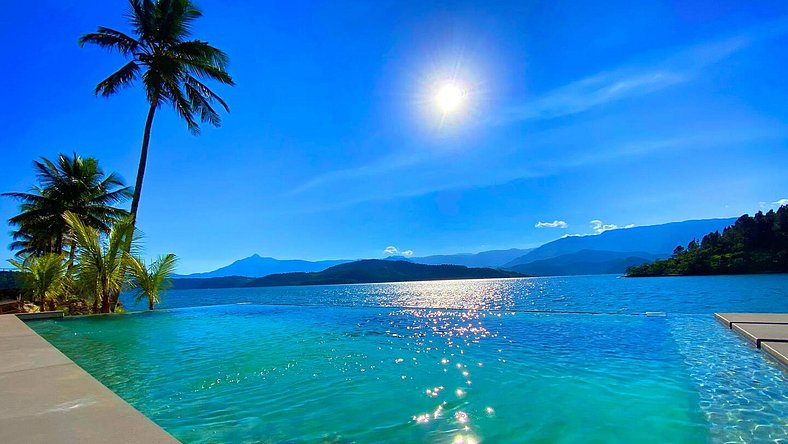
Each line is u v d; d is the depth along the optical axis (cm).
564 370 441
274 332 759
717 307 1443
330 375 432
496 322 837
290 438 269
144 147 1458
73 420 186
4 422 183
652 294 2256
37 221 1955
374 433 276
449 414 313
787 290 2170
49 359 338
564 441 260
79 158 2002
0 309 1232
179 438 268
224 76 1570
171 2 1485
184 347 605
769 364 444
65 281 1327
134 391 376
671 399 338
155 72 1417
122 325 889
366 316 1009
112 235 1184
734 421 287
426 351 555
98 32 1403
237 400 348
